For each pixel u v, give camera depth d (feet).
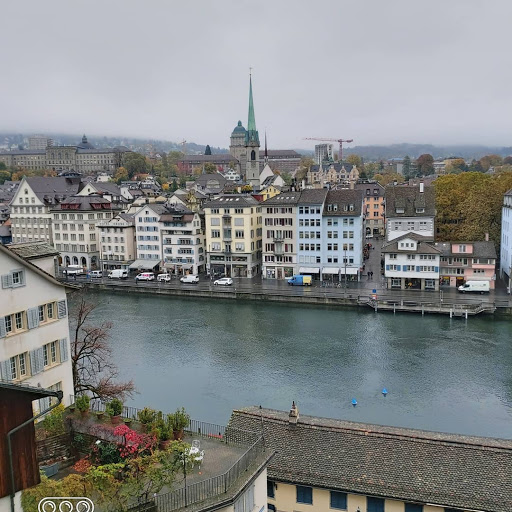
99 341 236.22
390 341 269.64
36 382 130.21
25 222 535.60
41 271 129.80
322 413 193.67
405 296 339.57
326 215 391.65
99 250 489.67
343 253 393.91
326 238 395.34
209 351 262.06
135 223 462.19
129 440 90.27
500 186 412.16
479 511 96.32
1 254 121.08
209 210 424.05
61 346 137.80
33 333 129.59
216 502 78.38
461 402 200.64
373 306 324.80
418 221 394.73
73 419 104.73
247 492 86.28
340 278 394.32
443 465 104.73
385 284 374.63
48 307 135.03
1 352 121.60
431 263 353.51
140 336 287.89
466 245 358.23
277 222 405.59
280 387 217.36
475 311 305.32
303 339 276.82
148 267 451.53
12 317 124.88
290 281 386.11
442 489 100.99
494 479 100.73
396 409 195.93
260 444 98.53
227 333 290.76
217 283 394.73
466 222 410.93
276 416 123.95
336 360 245.45
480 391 209.77
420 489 101.65
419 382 219.20
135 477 77.92
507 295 336.70
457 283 360.69
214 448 95.61
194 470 87.51
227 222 420.36
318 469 108.68
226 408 199.21
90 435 100.68
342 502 106.22
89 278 437.58
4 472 60.54
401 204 399.65
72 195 558.97
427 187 409.69
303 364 241.55
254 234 426.92
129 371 237.45
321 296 342.44
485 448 105.81
